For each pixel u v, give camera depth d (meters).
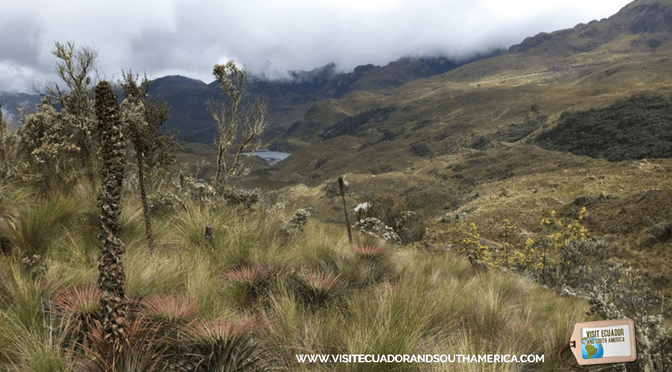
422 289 4.05
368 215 12.84
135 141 4.02
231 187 7.05
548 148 184.62
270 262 4.14
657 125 159.25
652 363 2.90
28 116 5.71
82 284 2.88
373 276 4.50
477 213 65.44
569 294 8.65
